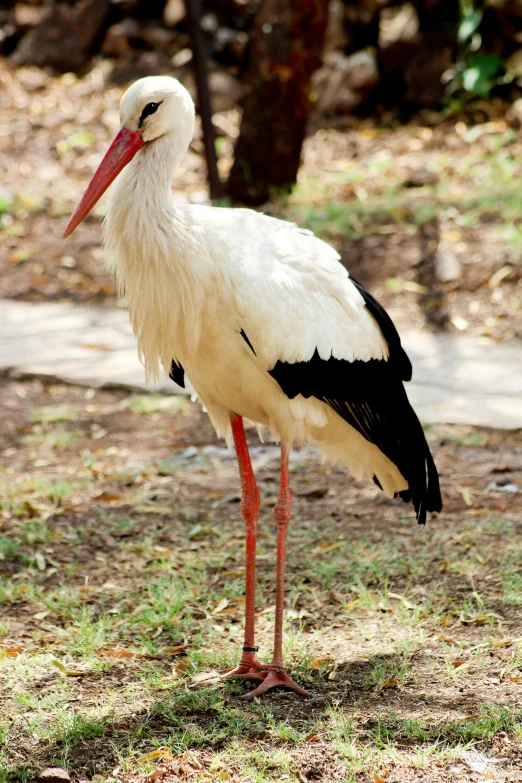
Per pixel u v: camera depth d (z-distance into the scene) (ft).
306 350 20.90
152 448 36.22
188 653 21.93
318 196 59.06
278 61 55.31
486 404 37.88
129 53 75.25
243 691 20.48
